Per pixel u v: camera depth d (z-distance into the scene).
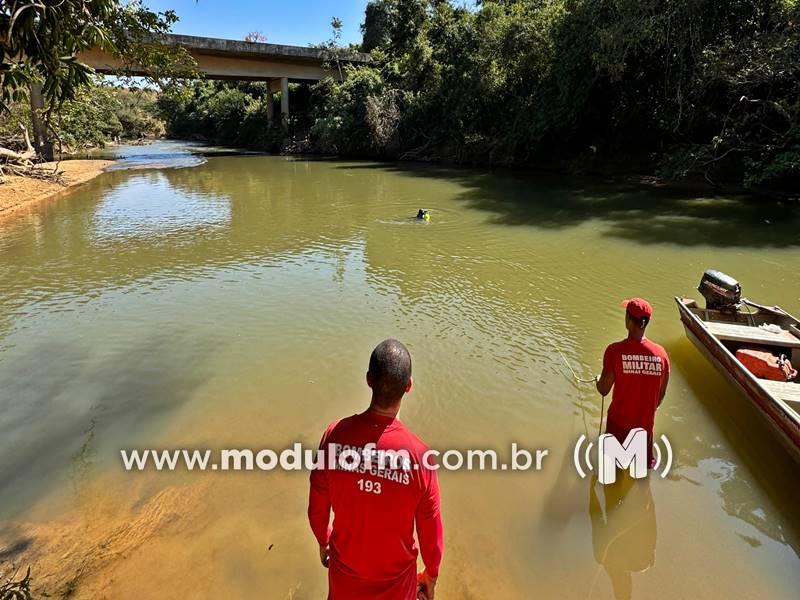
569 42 23.31
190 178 25.89
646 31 17.27
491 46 28.84
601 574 3.55
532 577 3.53
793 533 3.88
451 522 4.02
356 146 38.72
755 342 5.71
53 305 8.79
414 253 11.59
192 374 6.42
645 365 4.05
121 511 4.20
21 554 3.77
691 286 9.13
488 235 13.20
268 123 48.44
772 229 12.72
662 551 3.74
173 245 12.55
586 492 4.32
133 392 6.04
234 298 8.92
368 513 2.24
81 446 5.08
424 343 7.11
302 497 4.33
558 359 6.61
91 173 27.72
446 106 33.12
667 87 19.34
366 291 9.17
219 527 4.00
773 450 4.76
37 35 3.19
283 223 14.94
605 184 21.23
